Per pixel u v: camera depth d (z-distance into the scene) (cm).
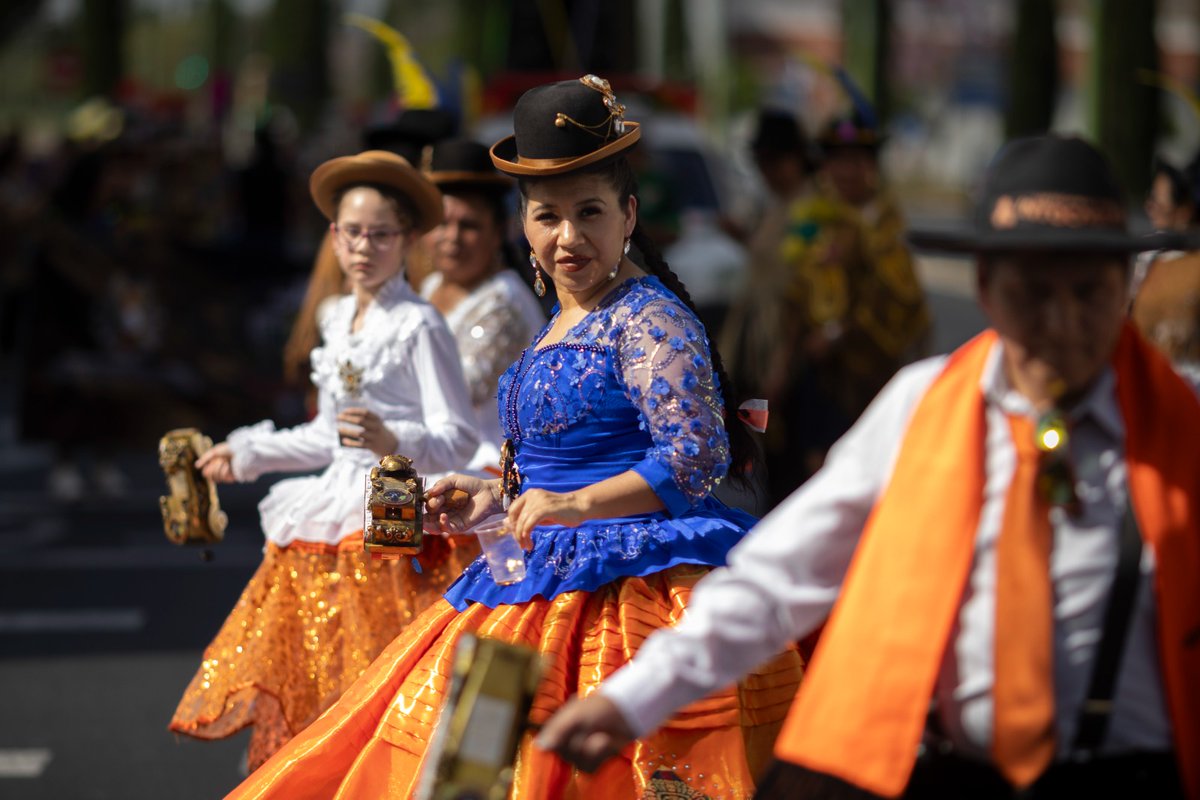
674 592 739
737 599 548
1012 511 527
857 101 1586
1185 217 1281
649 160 2356
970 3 14625
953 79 14550
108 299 2336
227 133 6009
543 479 766
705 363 740
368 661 916
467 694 547
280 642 934
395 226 944
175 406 2356
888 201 1589
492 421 1019
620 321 747
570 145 733
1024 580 523
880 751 525
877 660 527
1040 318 526
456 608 782
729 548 756
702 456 725
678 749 710
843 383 1552
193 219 2723
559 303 786
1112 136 4403
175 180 3133
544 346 770
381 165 932
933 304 4228
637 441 755
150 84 17075
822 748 530
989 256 535
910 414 549
